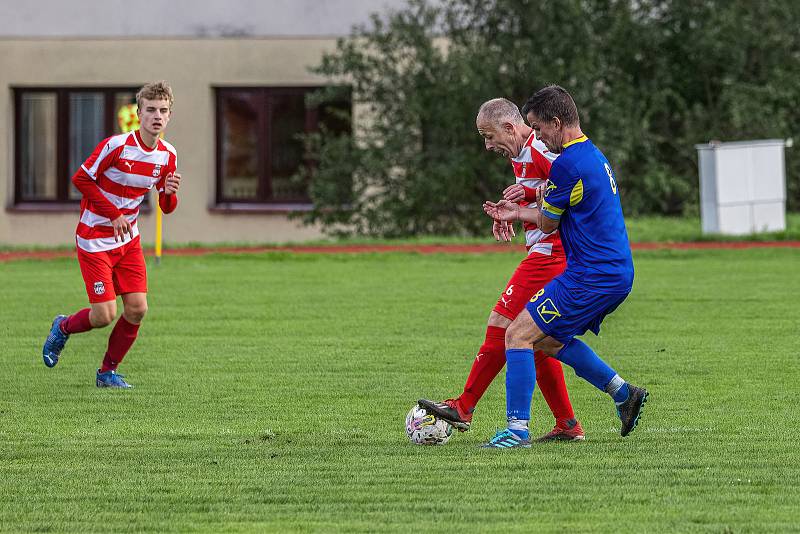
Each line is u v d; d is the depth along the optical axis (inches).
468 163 3223.4
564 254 872.3
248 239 3742.6
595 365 852.6
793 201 3661.4
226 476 771.4
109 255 1136.2
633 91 3444.9
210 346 1406.3
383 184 3356.3
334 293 1955.0
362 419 984.3
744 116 3442.4
